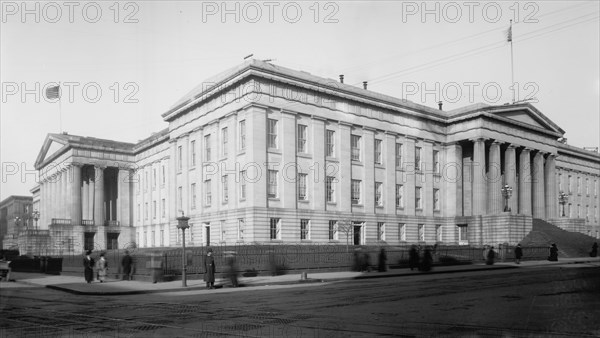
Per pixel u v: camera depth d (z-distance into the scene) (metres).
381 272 37.47
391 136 61.91
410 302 18.53
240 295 22.80
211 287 27.11
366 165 58.50
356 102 58.31
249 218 48.09
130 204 86.56
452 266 44.72
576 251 58.59
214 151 55.12
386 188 60.53
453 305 17.39
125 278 34.00
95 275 36.97
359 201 57.84
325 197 54.06
